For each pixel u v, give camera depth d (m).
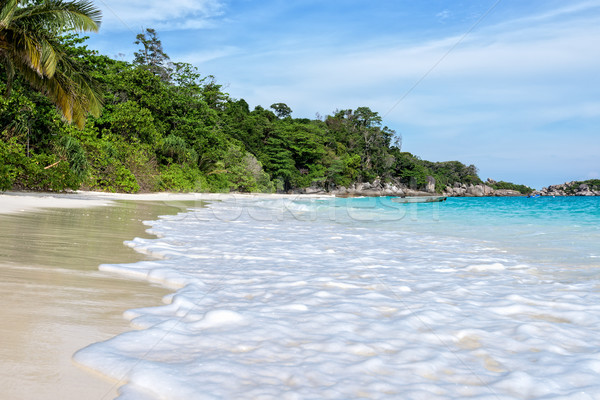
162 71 52.16
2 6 12.57
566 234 10.18
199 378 1.82
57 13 13.48
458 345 2.48
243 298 3.39
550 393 1.87
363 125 117.62
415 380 1.96
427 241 8.57
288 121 90.00
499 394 1.84
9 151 15.88
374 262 5.68
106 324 2.46
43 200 13.39
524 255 6.61
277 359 2.12
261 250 6.33
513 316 3.13
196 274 4.23
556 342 2.56
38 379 1.68
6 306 2.58
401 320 2.91
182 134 41.66
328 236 9.12
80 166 19.86
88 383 1.70
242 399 1.66
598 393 1.86
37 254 4.50
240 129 63.38
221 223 11.11
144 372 1.81
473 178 136.62
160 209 14.75
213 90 57.25
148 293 3.31
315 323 2.76
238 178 47.22
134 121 29.89
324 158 80.25
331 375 1.95
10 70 14.27
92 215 9.93
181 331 2.45
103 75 31.03
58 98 14.64
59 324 2.36
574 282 4.52
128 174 24.72
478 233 10.35
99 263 4.36
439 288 4.11
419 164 117.31
